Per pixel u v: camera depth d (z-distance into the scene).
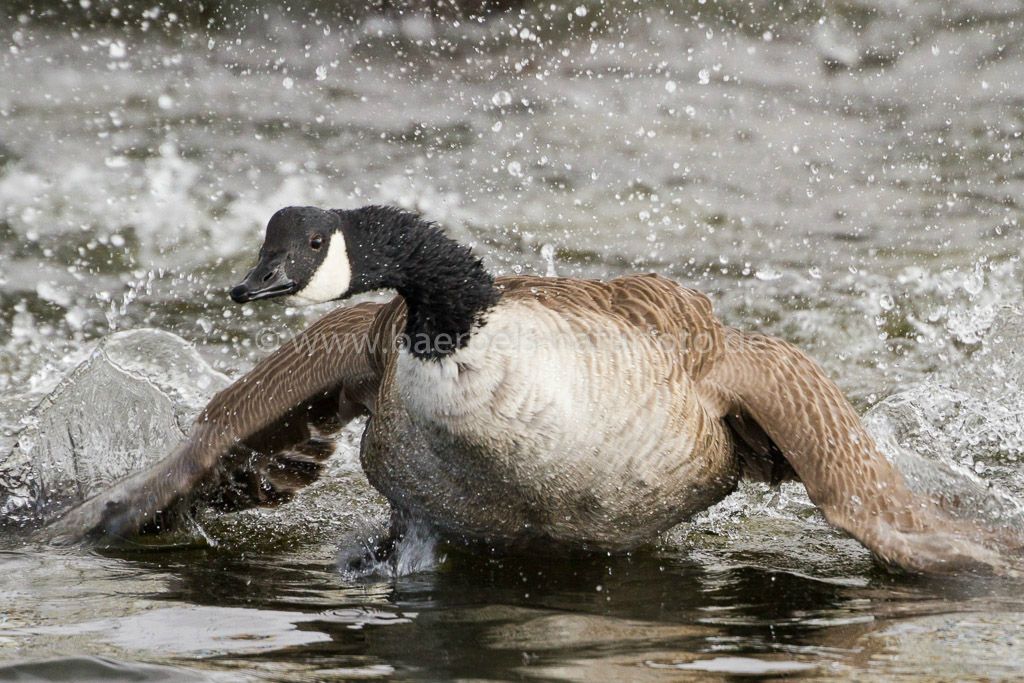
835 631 8.33
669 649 7.95
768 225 19.20
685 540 10.75
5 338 15.31
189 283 17.08
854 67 26.72
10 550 10.49
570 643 8.09
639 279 10.28
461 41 27.45
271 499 11.64
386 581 9.69
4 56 26.59
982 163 22.00
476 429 8.87
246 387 11.00
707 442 9.62
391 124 23.83
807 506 11.65
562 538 9.84
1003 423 13.21
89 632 8.37
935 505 10.23
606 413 9.01
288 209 8.85
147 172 21.09
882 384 14.41
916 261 17.67
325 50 27.20
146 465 11.94
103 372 12.59
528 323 8.95
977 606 8.88
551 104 24.86
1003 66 26.23
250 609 8.91
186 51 27.44
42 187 20.30
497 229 18.78
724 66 26.64
